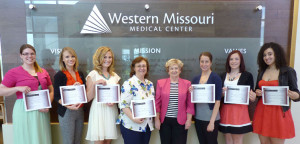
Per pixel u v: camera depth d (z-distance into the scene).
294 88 1.62
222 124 1.84
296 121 2.20
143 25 2.14
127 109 1.63
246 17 2.12
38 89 1.76
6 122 2.22
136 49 2.16
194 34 2.15
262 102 1.79
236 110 1.77
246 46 2.15
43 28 2.13
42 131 1.81
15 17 2.12
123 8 2.12
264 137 1.84
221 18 2.13
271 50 1.67
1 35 2.13
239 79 1.77
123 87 1.66
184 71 2.19
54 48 2.15
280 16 2.10
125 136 1.69
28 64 1.74
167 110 1.73
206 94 1.73
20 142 1.74
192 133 2.22
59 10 2.11
